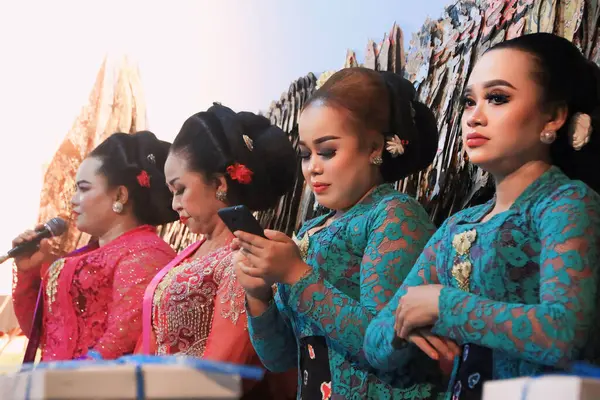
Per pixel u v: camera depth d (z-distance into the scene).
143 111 4.46
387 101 1.97
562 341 1.32
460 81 2.36
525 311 1.36
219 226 2.50
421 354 1.75
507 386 0.94
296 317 1.88
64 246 4.35
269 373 2.48
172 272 2.45
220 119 2.51
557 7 2.11
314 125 1.93
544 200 1.48
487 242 1.51
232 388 0.97
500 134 1.54
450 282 1.56
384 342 1.58
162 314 2.37
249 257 1.75
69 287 2.79
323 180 1.93
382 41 2.93
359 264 1.83
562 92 1.54
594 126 1.57
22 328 3.08
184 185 2.49
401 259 1.74
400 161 1.99
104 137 4.53
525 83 1.54
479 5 2.40
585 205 1.43
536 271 1.46
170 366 0.96
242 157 2.47
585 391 0.85
